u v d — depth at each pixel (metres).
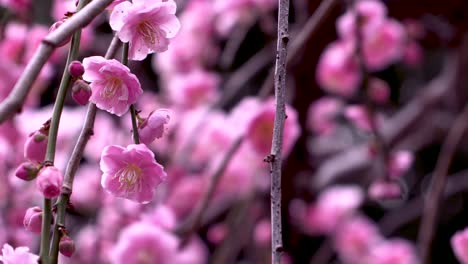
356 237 1.56
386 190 1.03
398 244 1.51
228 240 1.34
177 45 1.51
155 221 1.10
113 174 0.68
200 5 1.52
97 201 1.39
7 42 1.09
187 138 1.41
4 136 1.12
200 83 1.46
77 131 1.35
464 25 1.55
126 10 0.68
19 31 1.09
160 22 0.68
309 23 1.16
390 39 1.38
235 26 1.52
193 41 1.51
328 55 1.41
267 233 1.49
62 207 0.66
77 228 1.53
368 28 1.22
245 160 1.32
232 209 1.45
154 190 0.68
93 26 1.22
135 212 1.17
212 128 1.38
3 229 1.16
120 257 0.99
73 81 0.68
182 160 1.38
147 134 0.69
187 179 1.41
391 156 1.06
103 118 1.45
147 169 0.68
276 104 0.71
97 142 1.44
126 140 1.44
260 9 1.42
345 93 1.46
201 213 1.06
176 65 1.51
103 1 0.65
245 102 1.14
